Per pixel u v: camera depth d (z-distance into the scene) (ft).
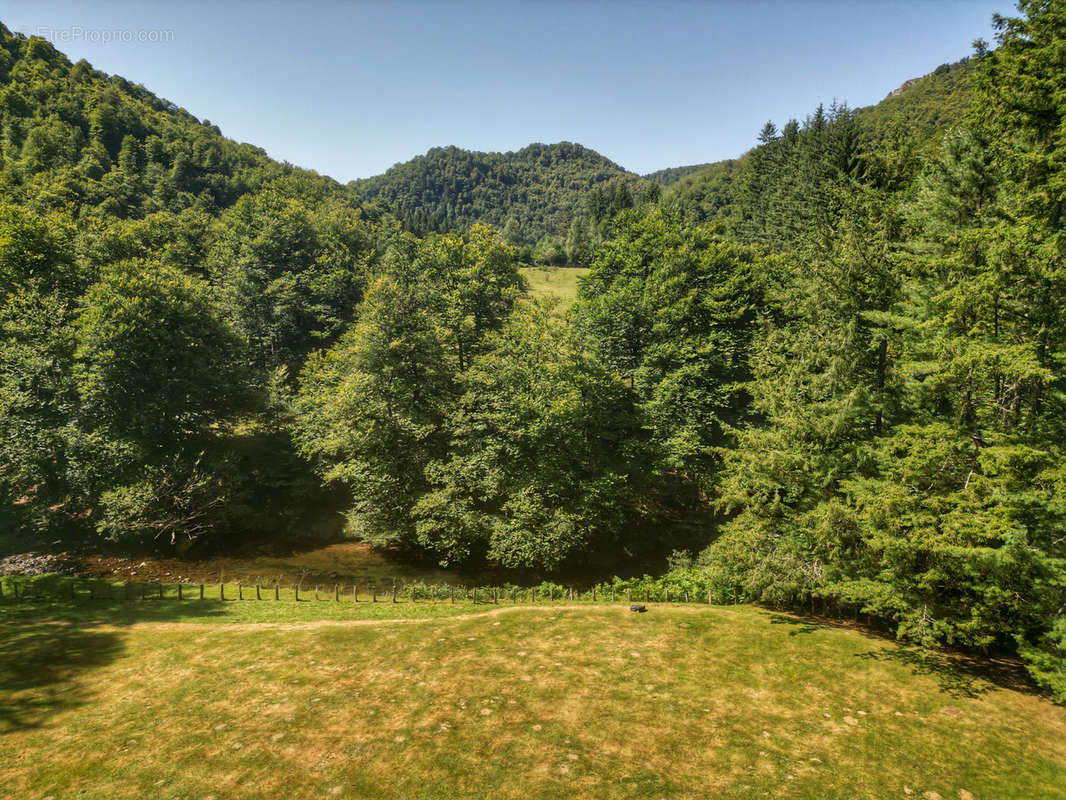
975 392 47.73
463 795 34.76
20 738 41.27
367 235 276.82
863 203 66.69
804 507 60.29
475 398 102.42
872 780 35.81
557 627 62.85
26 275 117.08
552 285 310.04
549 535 88.94
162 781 36.11
